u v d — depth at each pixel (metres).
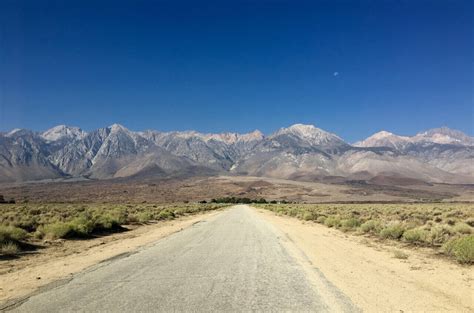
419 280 12.26
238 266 14.91
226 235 27.56
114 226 33.06
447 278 12.54
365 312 8.92
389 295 10.41
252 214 65.31
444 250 17.81
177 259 16.70
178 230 32.53
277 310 9.09
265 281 12.23
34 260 16.75
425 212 54.59
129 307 9.42
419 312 8.93
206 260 16.39
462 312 8.95
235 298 10.20
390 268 14.37
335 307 9.31
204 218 53.38
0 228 20.95
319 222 43.34
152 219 48.31
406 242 22.14
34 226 30.84
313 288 11.25
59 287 11.58
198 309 9.22
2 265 15.52
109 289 11.26
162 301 9.94
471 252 15.20
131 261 16.23
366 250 19.28
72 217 39.16
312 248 20.11
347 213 56.94
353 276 12.94
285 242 22.95
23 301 10.07
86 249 20.31
